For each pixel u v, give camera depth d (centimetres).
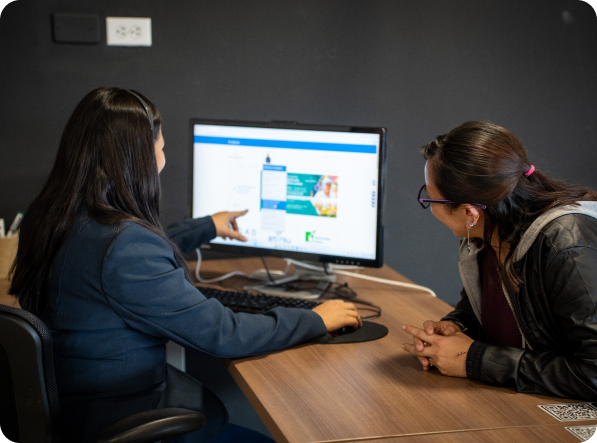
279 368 115
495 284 123
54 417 98
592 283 96
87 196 106
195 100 206
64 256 104
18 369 94
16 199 202
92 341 104
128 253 102
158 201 118
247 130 169
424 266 233
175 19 199
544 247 102
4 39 190
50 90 197
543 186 111
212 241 179
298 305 146
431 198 114
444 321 126
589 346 95
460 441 87
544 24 217
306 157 165
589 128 229
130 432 90
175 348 172
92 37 195
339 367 116
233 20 202
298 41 206
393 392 105
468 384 108
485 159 101
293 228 170
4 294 155
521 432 90
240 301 148
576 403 100
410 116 218
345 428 91
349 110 215
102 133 107
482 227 115
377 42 210
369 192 160
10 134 197
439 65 215
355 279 181
